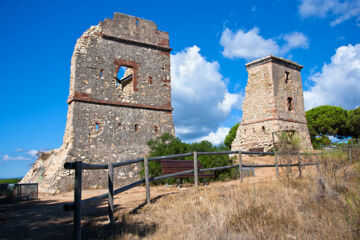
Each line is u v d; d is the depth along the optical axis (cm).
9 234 479
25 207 824
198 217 548
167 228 507
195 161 890
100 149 1537
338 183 782
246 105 2608
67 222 563
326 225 466
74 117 1501
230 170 1286
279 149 1188
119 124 1642
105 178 1502
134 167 1614
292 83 2641
